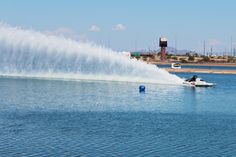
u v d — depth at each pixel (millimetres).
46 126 42875
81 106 59719
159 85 101500
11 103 61281
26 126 42594
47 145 34281
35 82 99688
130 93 81062
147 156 31812
